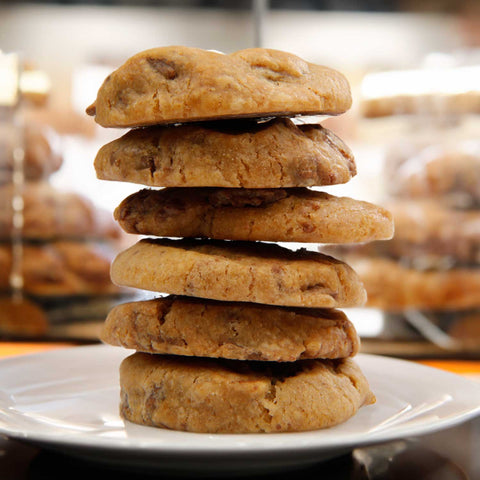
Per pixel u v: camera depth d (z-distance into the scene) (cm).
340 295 41
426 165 79
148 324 41
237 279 39
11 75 81
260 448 36
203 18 85
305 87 40
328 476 39
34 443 37
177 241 42
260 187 40
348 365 43
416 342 75
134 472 38
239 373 41
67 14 84
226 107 39
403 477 39
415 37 84
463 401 43
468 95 80
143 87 40
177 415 41
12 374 47
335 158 41
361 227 41
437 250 77
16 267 79
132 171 41
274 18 84
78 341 75
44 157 81
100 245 82
